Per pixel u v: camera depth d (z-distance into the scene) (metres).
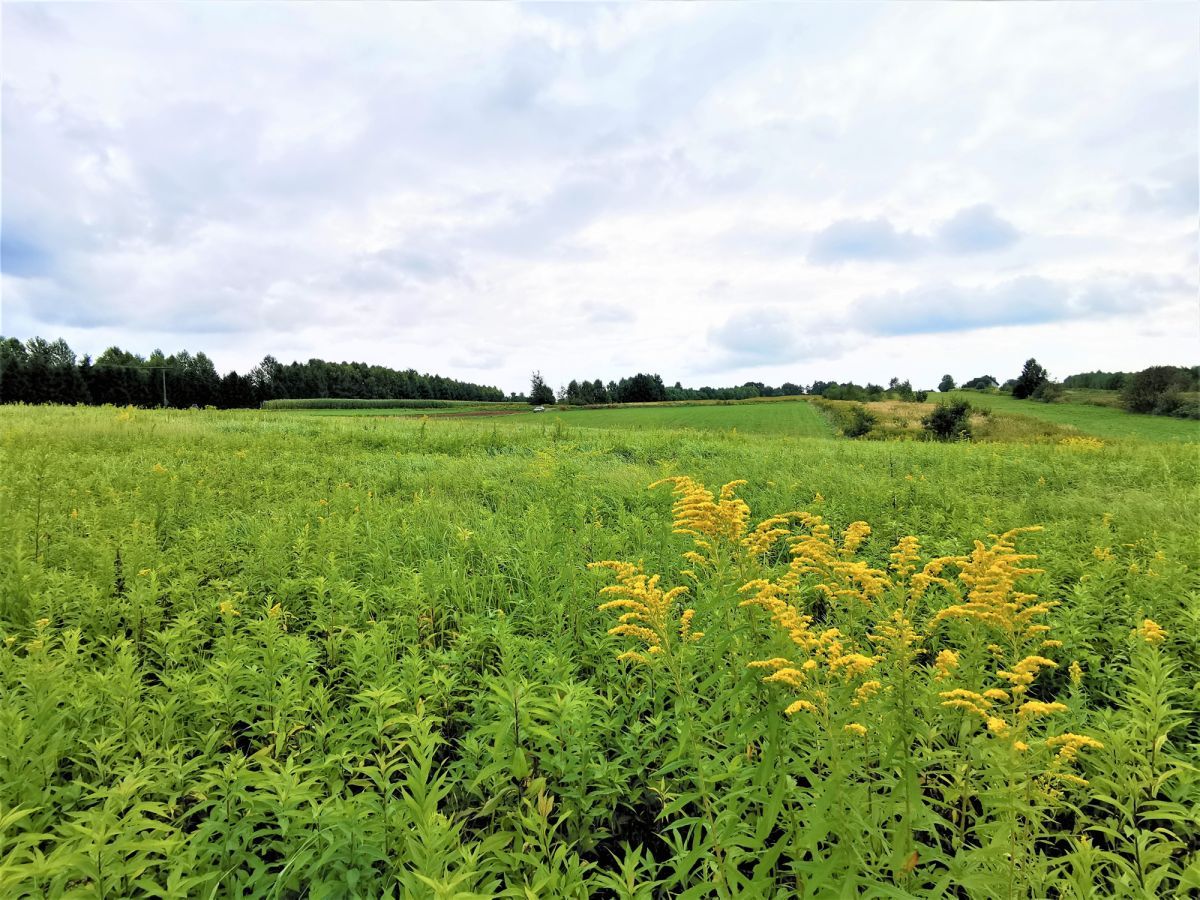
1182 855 2.49
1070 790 2.59
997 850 1.90
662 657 2.63
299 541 5.84
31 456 9.98
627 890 2.05
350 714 3.23
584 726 2.92
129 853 2.12
